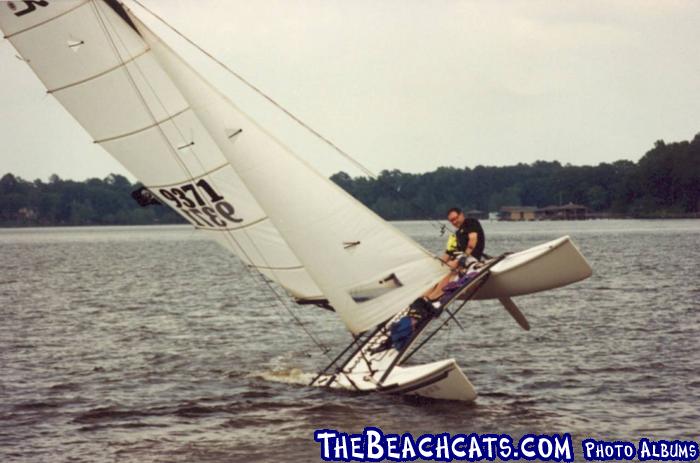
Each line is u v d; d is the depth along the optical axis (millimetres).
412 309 28906
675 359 33031
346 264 27625
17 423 25828
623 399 27391
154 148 28266
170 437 24391
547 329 41219
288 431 24703
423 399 27531
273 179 27469
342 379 29406
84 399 28484
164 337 41344
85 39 27344
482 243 29797
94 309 53500
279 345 39000
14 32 26891
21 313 51469
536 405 26875
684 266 80562
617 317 44906
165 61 27375
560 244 28703
